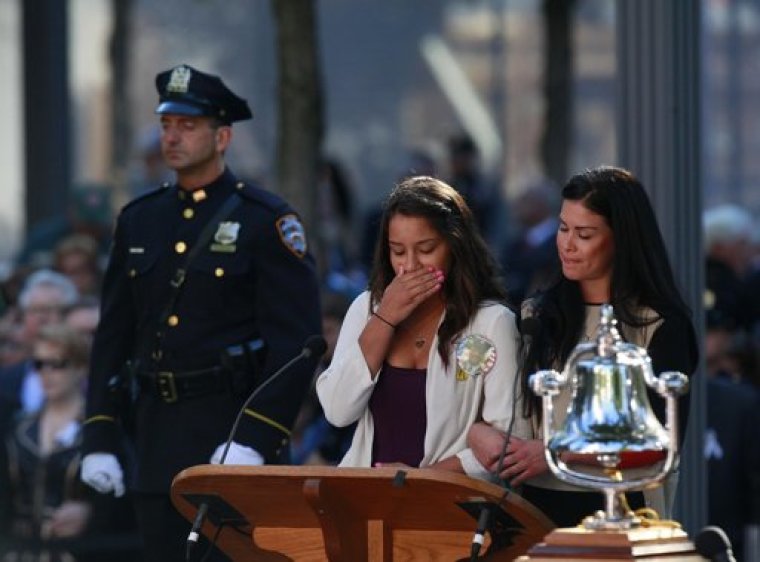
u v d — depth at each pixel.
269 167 88.19
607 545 14.37
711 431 25.09
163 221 20.73
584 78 120.75
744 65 108.81
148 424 20.50
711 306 29.55
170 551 20.41
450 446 17.44
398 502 16.09
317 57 32.59
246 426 20.00
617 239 16.89
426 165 42.69
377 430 17.64
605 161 120.38
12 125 117.94
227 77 116.31
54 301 28.00
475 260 17.50
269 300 20.36
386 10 128.00
